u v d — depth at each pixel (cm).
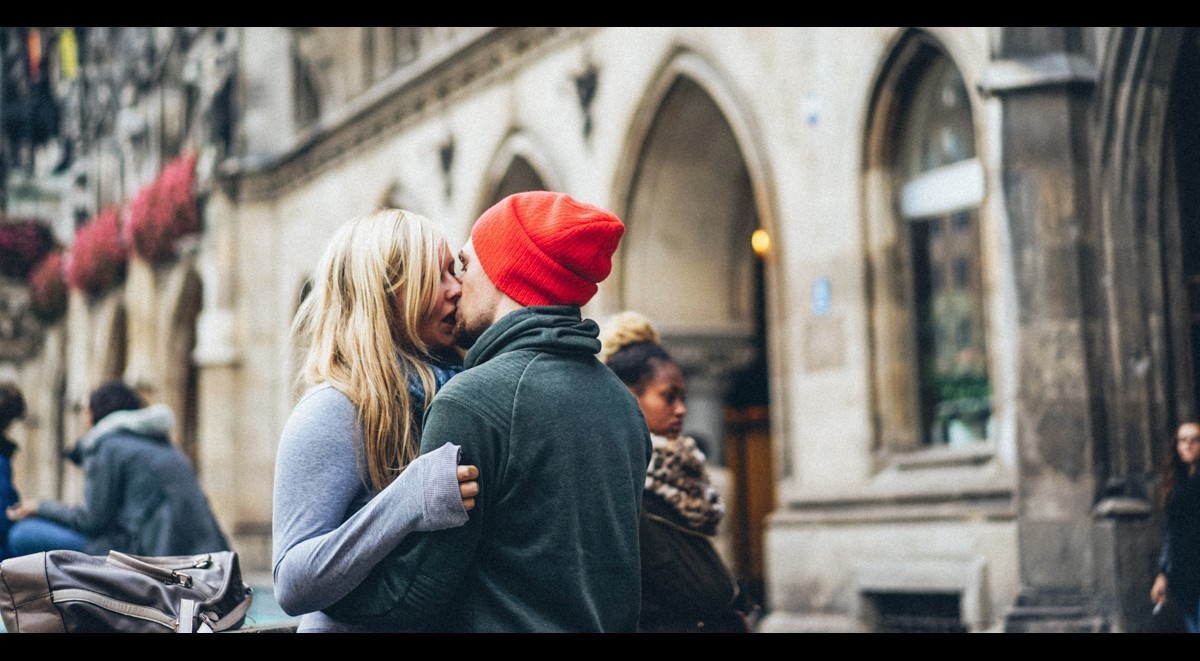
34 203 4378
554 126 1700
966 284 1171
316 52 2436
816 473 1270
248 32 2697
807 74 1273
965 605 1067
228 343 2639
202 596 332
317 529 276
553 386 282
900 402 1212
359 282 293
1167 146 998
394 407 288
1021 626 959
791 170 1298
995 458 1088
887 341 1214
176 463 773
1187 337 996
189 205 2881
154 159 3328
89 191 3972
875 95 1204
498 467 276
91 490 759
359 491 283
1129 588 948
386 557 271
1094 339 992
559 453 279
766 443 1803
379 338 290
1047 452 985
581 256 294
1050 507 980
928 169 1203
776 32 1308
